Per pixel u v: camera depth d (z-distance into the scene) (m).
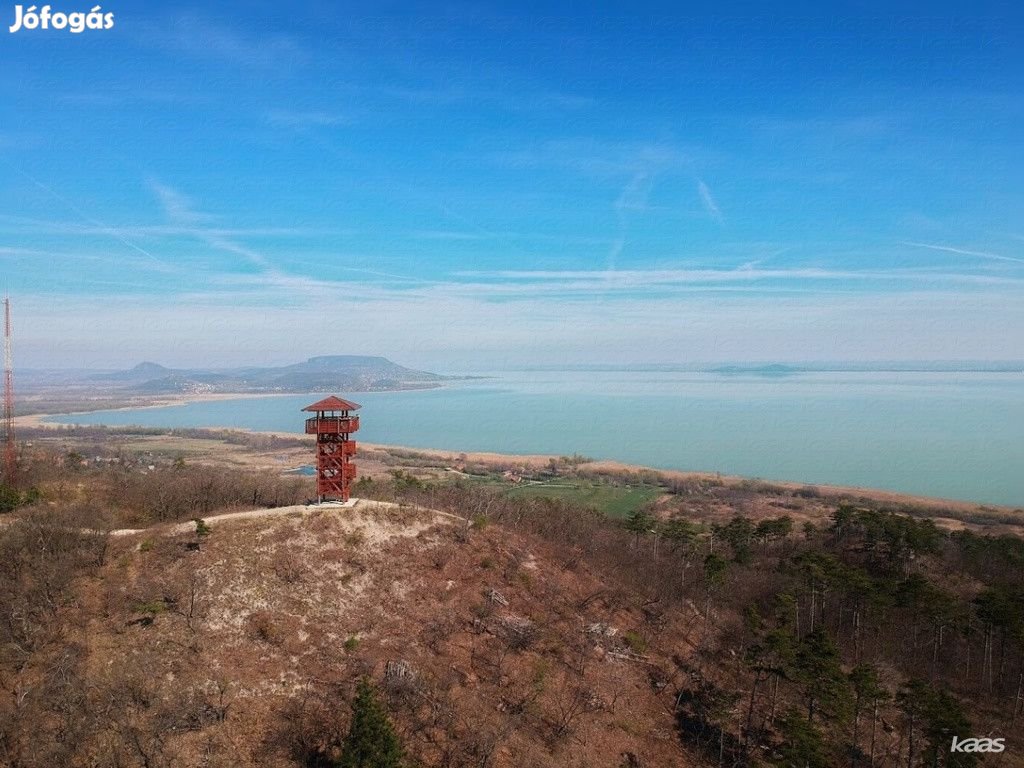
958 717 56.12
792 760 56.38
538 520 103.81
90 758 47.50
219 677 56.19
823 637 66.19
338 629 64.69
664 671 71.94
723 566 87.38
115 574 64.88
